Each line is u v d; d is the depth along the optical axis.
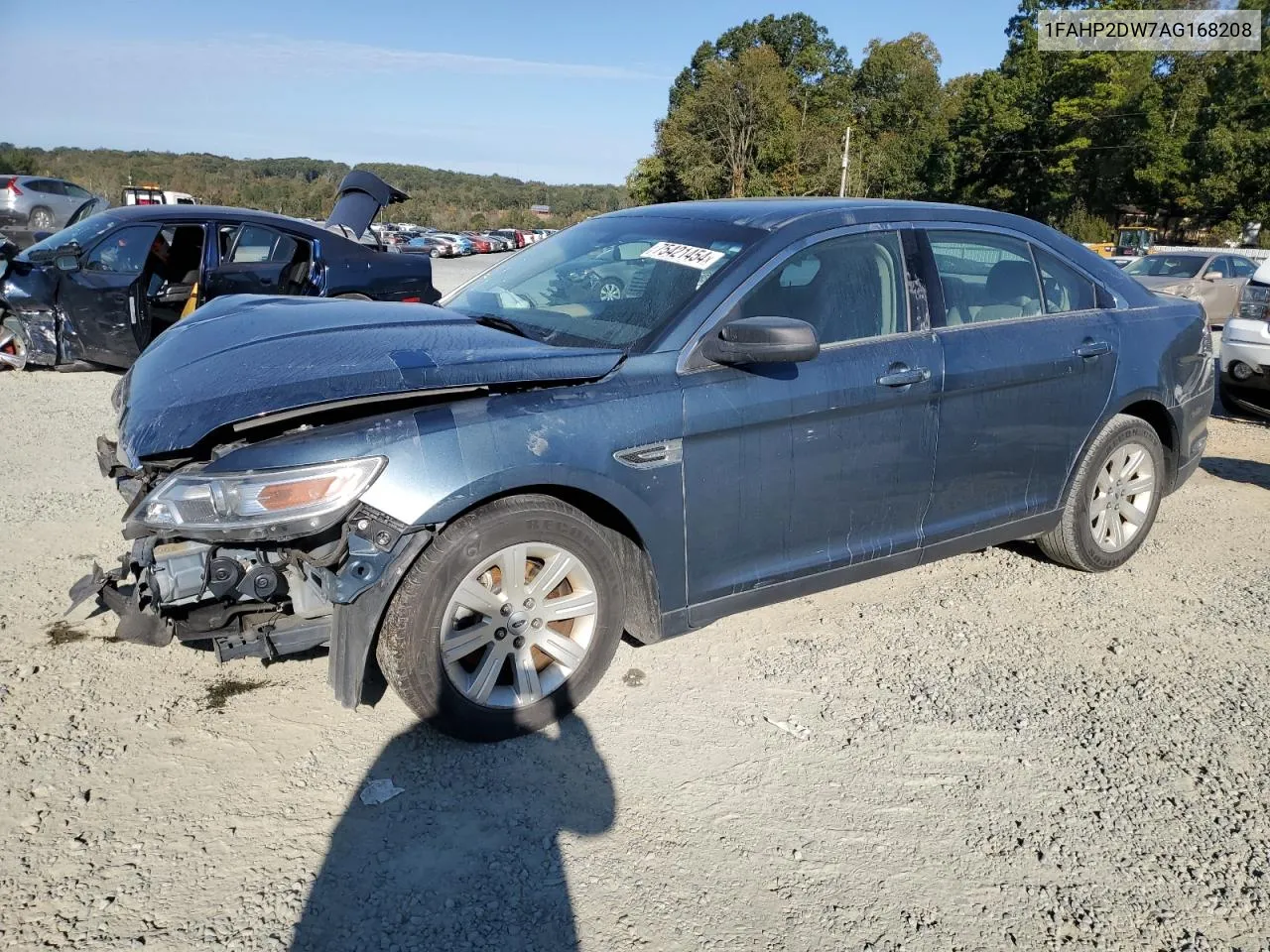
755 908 2.42
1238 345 7.73
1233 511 5.73
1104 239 59.06
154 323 8.20
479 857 2.56
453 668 2.92
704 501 3.23
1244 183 59.09
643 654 3.69
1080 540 4.48
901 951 2.30
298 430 2.74
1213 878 2.59
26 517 4.86
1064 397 4.16
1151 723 3.35
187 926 2.26
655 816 2.76
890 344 3.63
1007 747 3.18
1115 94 58.47
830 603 4.25
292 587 2.88
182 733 3.04
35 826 2.57
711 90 64.88
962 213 4.06
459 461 2.75
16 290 8.41
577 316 3.53
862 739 3.19
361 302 3.81
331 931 2.28
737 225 3.66
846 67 95.69
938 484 3.85
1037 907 2.47
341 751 2.99
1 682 3.28
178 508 2.66
